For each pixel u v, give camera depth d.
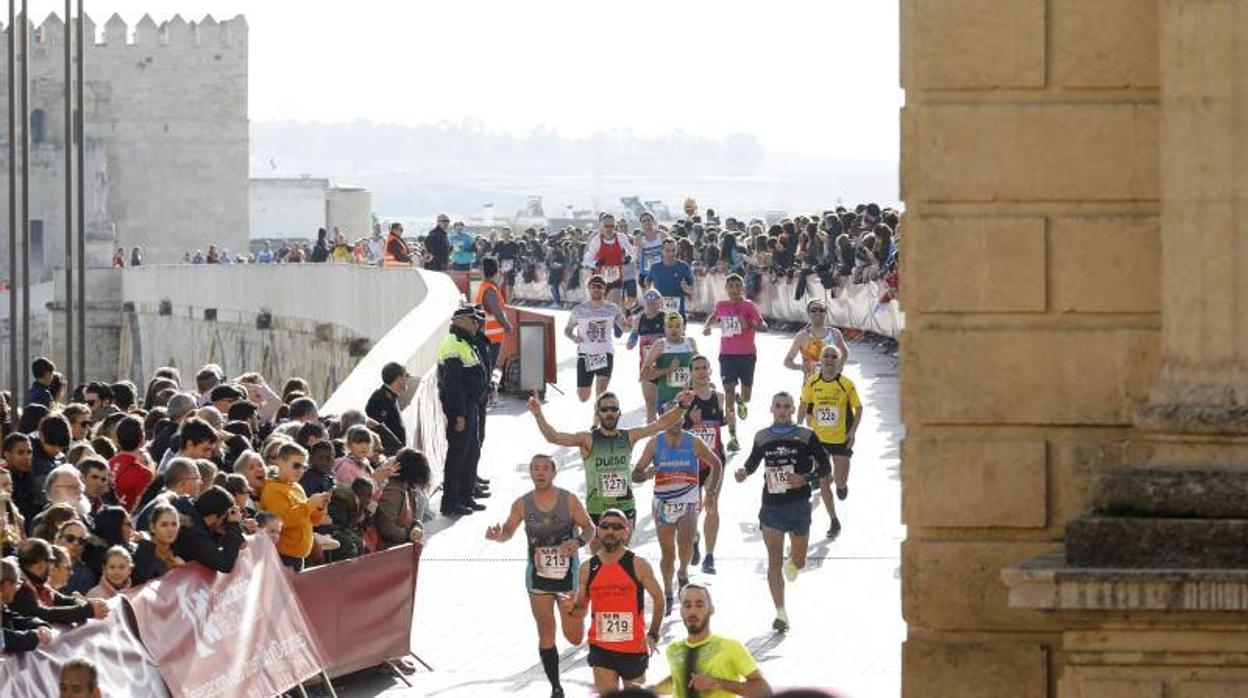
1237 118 18.38
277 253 174.12
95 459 33.16
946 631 19.62
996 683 19.53
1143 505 18.39
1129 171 19.19
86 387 48.38
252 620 30.41
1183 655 17.98
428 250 99.25
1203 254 18.53
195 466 30.05
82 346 87.00
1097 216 19.23
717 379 73.44
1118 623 18.08
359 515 34.59
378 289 91.50
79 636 26.70
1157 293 19.17
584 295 119.31
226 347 136.38
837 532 45.25
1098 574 17.84
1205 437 18.55
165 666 28.14
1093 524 18.31
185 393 40.41
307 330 112.56
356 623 33.81
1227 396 18.50
